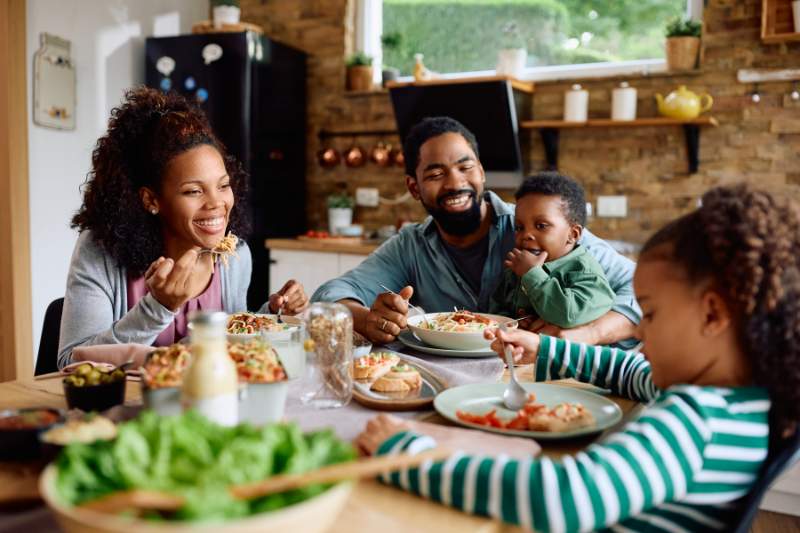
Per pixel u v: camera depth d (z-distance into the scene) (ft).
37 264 11.21
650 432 2.43
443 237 6.72
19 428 2.72
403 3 13.66
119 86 12.72
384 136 13.55
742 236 2.50
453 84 11.54
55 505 1.74
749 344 2.57
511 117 11.30
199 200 5.49
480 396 3.73
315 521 1.85
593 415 3.40
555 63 12.33
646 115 11.25
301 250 12.37
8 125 10.46
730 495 2.54
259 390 2.94
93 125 12.19
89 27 12.02
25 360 10.88
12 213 10.58
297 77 13.75
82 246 5.60
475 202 6.31
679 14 11.30
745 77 10.44
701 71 10.71
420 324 5.24
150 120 5.58
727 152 10.70
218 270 5.99
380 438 2.78
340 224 13.43
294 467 1.93
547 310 5.08
